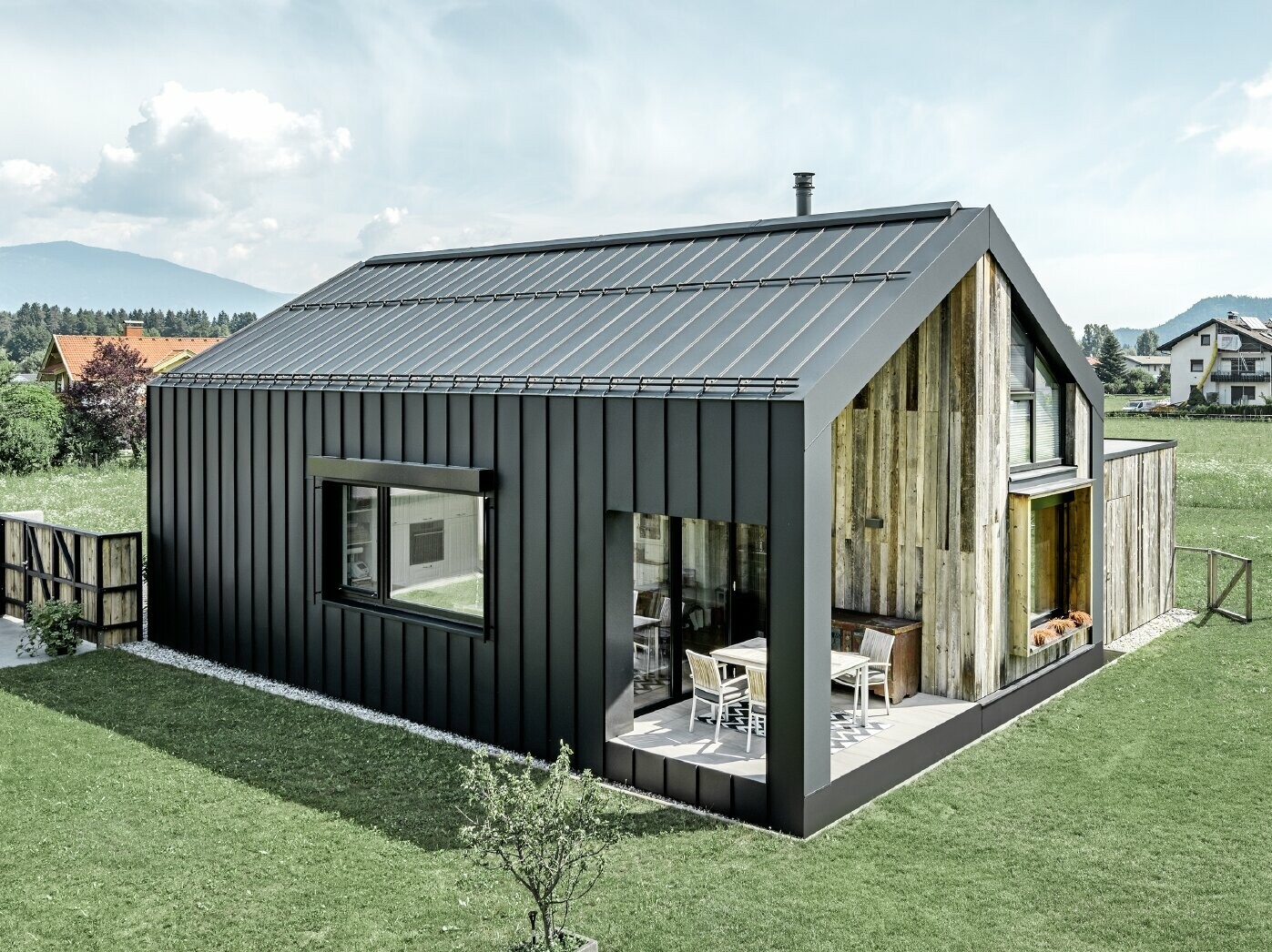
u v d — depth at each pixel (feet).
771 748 27.09
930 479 36.29
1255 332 261.85
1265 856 25.11
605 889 23.50
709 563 36.70
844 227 37.55
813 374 27.30
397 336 41.83
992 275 35.91
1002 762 31.91
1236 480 103.60
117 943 21.17
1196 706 36.88
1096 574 42.50
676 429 28.81
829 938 21.36
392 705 36.81
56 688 38.99
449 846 25.68
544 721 32.42
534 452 32.14
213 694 38.60
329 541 38.91
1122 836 26.27
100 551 44.86
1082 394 41.91
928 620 36.45
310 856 25.04
